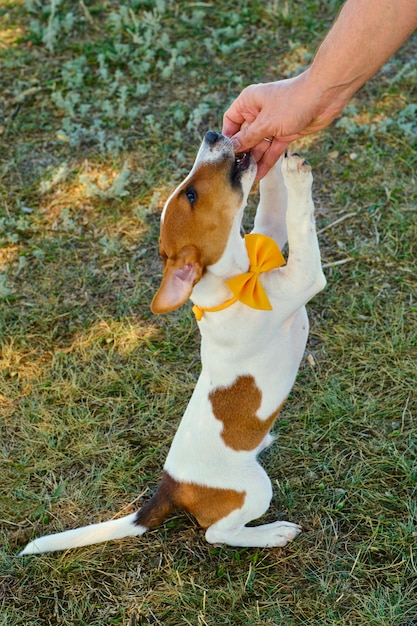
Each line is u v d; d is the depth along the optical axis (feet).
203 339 4.24
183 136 6.24
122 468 4.68
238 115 4.20
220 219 3.98
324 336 5.06
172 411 4.88
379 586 4.12
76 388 4.99
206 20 7.15
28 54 6.95
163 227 4.00
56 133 6.36
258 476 4.24
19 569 4.34
